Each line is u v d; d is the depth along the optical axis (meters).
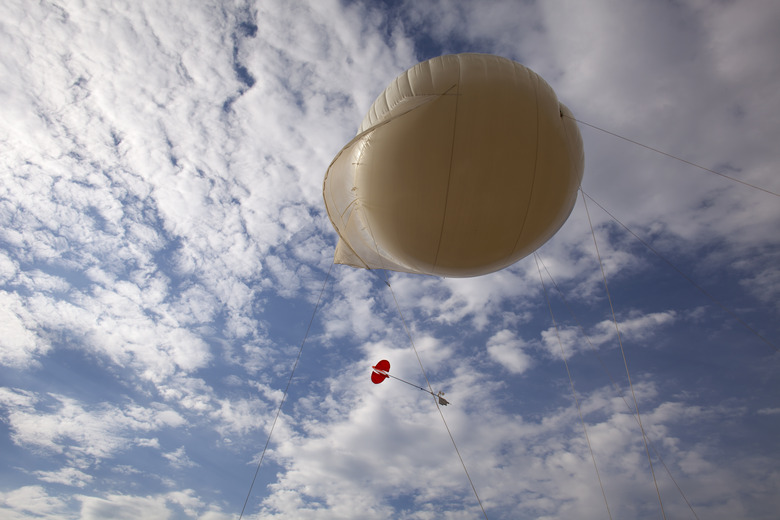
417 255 7.32
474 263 7.24
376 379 8.28
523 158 6.27
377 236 7.57
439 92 6.41
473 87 6.34
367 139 6.87
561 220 7.41
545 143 6.42
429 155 6.26
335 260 9.69
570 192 7.03
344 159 7.32
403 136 6.39
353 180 7.28
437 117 6.27
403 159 6.39
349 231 8.49
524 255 7.64
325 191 8.08
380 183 6.66
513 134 6.23
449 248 6.90
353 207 7.75
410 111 6.45
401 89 6.94
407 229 6.81
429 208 6.48
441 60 6.82
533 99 6.46
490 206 6.39
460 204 6.38
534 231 6.96
